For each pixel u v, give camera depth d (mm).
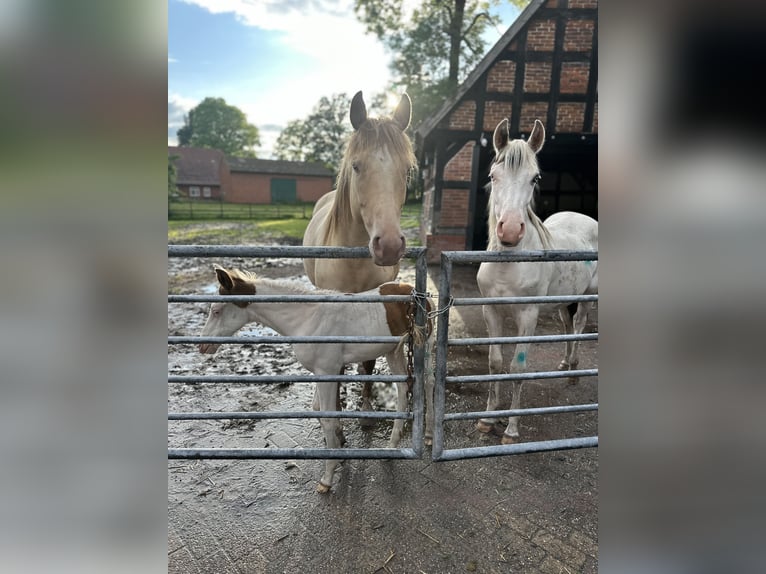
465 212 8289
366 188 1992
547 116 7625
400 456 2109
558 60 7367
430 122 7793
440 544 1854
